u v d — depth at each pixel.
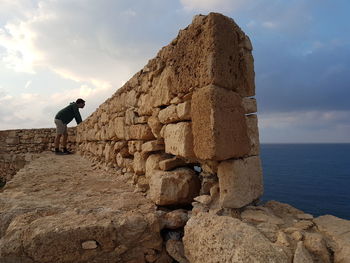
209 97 1.86
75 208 2.27
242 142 2.07
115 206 2.44
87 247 1.76
